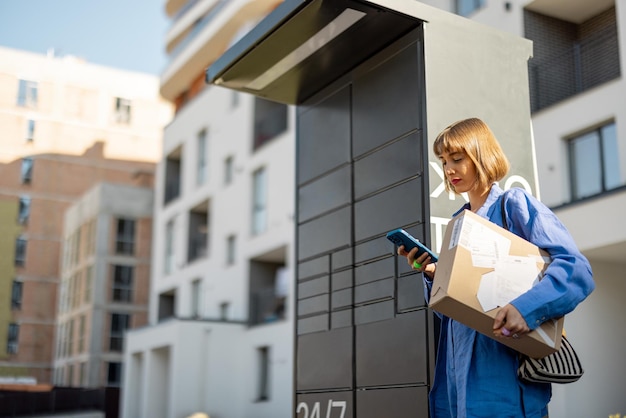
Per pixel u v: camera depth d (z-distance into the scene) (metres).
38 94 62.00
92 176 62.28
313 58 5.36
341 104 5.59
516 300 2.76
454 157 3.16
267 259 28.67
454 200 4.66
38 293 60.12
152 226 49.97
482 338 3.01
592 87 16.70
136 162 63.53
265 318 27.83
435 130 4.70
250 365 27.77
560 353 2.92
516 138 4.95
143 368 32.81
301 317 5.69
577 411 13.85
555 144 16.77
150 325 31.16
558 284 2.79
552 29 18.33
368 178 5.20
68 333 51.84
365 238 5.14
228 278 29.67
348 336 5.16
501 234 2.93
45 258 60.72
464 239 2.89
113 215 49.22
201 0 38.19
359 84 5.41
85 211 51.69
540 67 17.94
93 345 47.56
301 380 5.57
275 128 28.36
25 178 60.97
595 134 16.16
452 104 4.79
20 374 58.66
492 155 3.14
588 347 14.12
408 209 4.78
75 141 62.38
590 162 16.23
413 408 4.53
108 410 28.92
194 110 34.12
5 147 60.75
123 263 48.94
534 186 4.93
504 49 5.07
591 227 13.89
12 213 60.16
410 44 4.94
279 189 26.92
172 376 28.25
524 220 3.02
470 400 2.96
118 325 48.31
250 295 28.41
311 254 5.68
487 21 19.03
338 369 5.21
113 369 47.75
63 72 62.81
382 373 4.81
